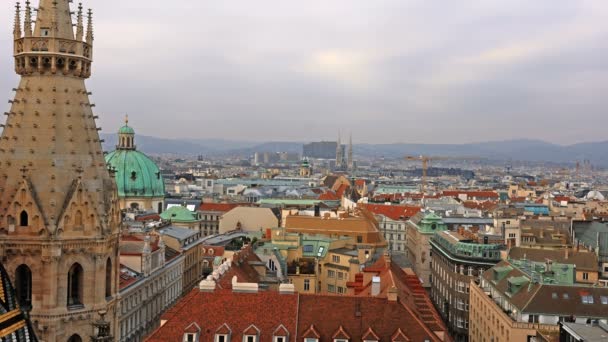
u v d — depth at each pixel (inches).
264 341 3641.7
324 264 7618.1
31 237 1849.2
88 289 1926.7
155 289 6505.9
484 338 6146.7
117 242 2047.2
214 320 3732.8
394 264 5846.5
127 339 5595.5
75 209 1908.2
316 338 3631.9
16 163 1900.8
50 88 1955.0
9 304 1662.2
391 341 3641.7
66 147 1937.7
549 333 4840.1
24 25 1948.8
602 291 5137.8
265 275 5831.7
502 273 6102.4
